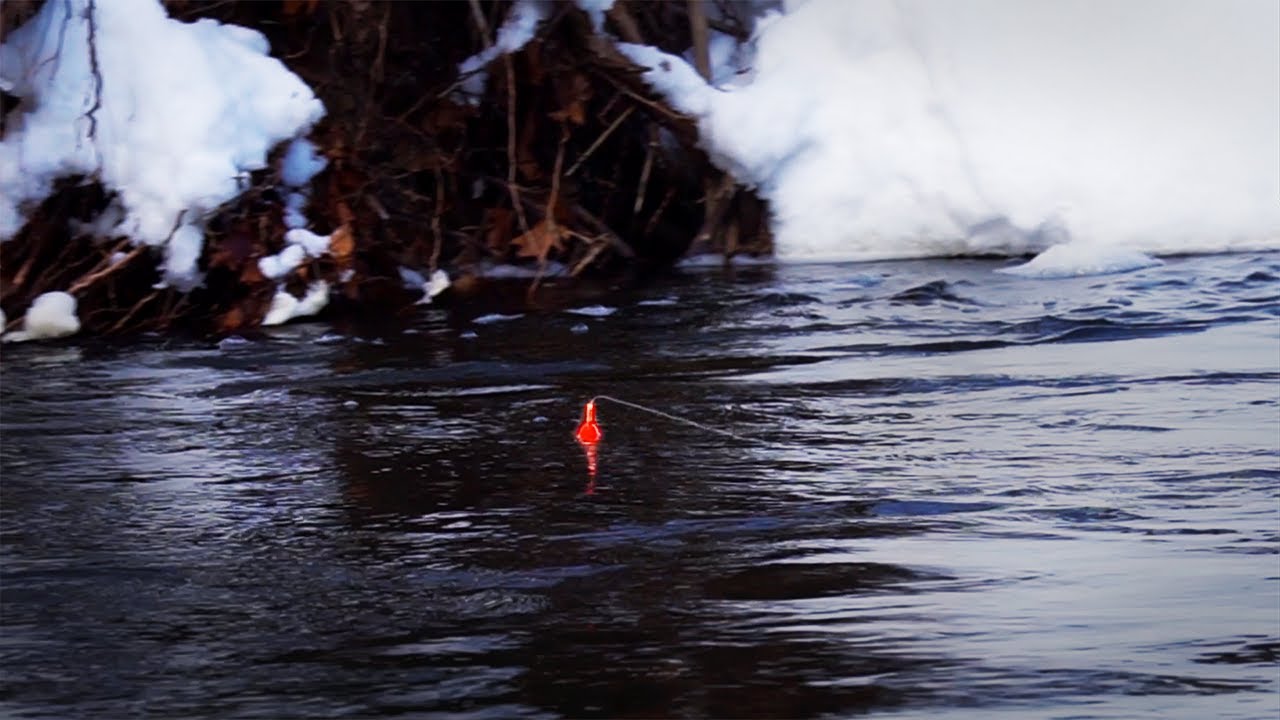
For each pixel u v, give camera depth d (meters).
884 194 16.73
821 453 9.53
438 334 13.87
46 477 9.59
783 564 7.56
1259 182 16.16
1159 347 12.12
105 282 14.50
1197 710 5.89
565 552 7.87
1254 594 7.00
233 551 8.08
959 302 14.20
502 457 9.70
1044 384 11.09
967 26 16.69
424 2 17.11
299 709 6.14
